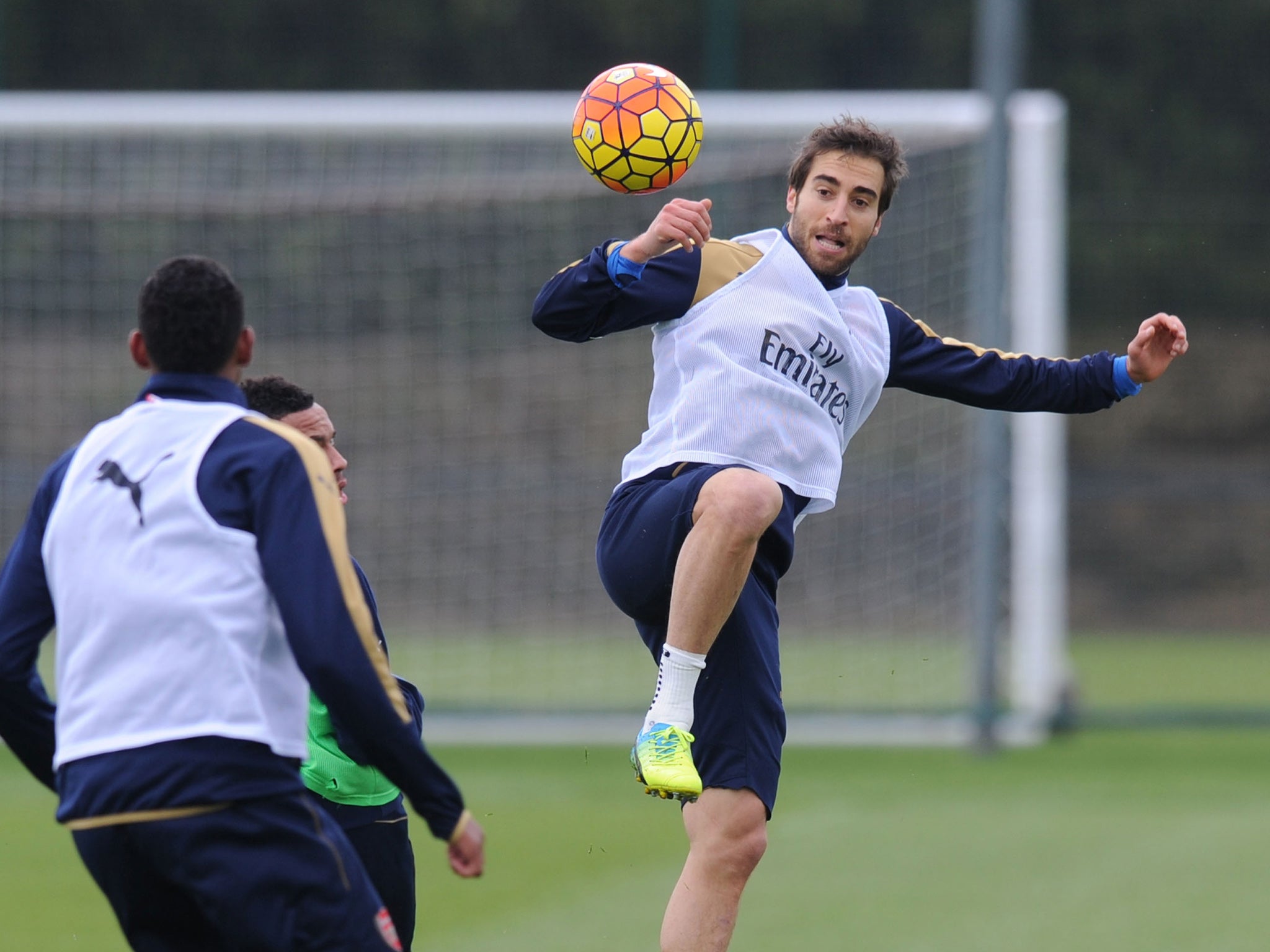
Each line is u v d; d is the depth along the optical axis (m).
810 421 14.48
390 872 14.13
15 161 45.25
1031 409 15.59
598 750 39.28
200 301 11.25
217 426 10.96
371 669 10.41
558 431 49.22
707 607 13.40
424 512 49.31
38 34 52.56
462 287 47.97
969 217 40.22
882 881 25.66
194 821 10.38
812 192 14.61
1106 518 61.47
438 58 53.84
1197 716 39.53
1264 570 60.62
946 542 44.62
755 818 14.20
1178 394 60.47
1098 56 56.25
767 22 55.91
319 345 47.84
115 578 10.63
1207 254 56.75
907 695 41.41
